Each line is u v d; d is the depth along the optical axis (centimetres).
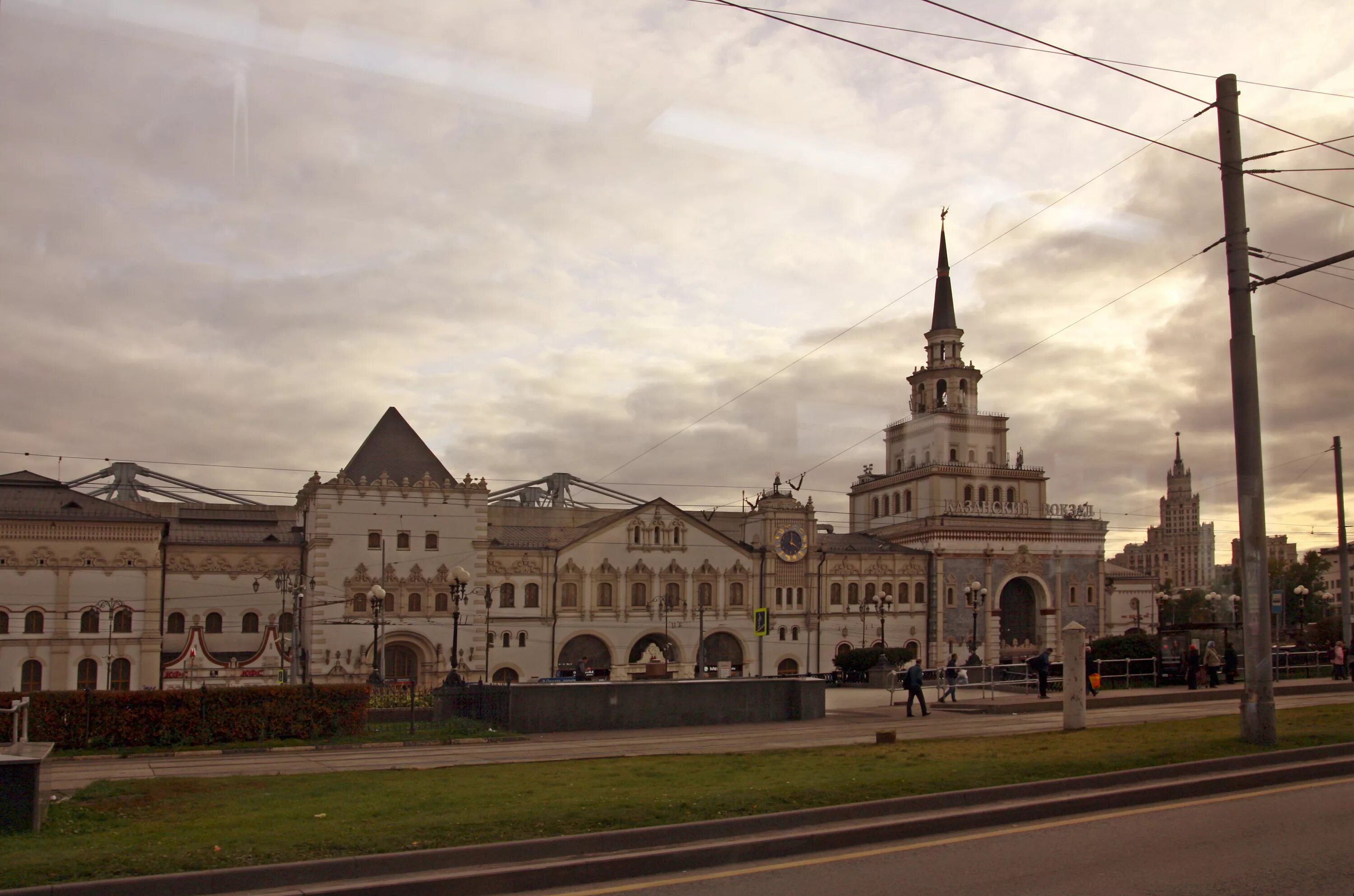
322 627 7981
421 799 1719
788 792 1734
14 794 1481
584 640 9206
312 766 2531
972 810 1667
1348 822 1638
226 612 8312
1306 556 12712
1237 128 2447
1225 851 1455
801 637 9906
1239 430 2391
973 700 4622
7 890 1172
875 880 1326
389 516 8288
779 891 1279
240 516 10175
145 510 9912
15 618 7156
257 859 1309
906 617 10344
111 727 3045
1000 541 10712
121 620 7419
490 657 8819
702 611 8862
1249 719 2289
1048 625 10781
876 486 11756
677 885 1312
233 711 3166
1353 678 5047
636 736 3347
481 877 1284
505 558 8962
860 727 3597
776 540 9906
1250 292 2409
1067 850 1473
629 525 9419
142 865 1268
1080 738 2558
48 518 7288
